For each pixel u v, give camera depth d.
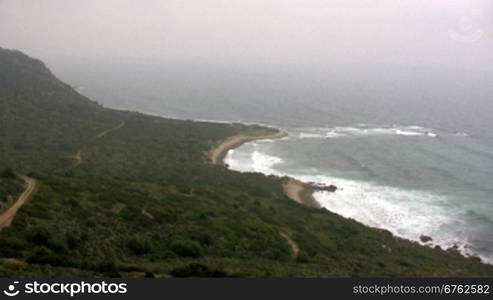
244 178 102.06
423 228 82.94
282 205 81.00
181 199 68.25
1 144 106.75
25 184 59.25
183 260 44.19
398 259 60.03
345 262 53.72
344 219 79.19
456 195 100.81
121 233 48.66
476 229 82.69
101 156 107.06
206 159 123.25
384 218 87.38
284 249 54.94
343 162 127.81
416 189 104.69
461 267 61.28
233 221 61.81
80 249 41.78
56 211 50.78
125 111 169.88
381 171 118.88
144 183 75.00
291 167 122.06
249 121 193.62
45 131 123.50
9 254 37.59
